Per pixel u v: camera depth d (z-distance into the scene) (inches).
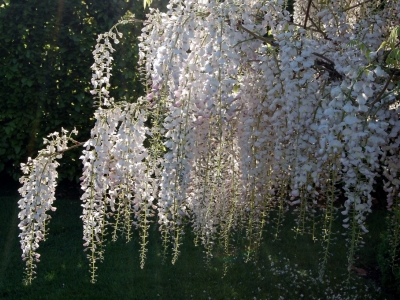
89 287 129.6
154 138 63.9
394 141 57.6
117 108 66.7
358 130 48.3
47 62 193.8
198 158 61.8
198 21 58.6
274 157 61.2
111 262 141.9
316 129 54.6
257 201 65.6
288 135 57.6
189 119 58.7
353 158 49.2
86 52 193.2
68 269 139.3
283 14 63.4
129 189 71.6
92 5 189.8
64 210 187.6
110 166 67.2
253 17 62.3
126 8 189.9
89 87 196.5
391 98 51.0
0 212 183.6
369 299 125.0
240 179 65.6
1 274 136.3
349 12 71.0
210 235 67.3
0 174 222.8
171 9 62.9
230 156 65.8
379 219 171.0
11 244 155.7
